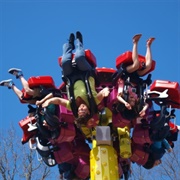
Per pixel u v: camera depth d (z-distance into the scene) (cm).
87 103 871
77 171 1033
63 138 951
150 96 980
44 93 963
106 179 906
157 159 1051
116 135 990
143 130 973
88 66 898
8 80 1033
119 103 910
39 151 1020
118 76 928
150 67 941
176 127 1061
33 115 1012
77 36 915
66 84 910
